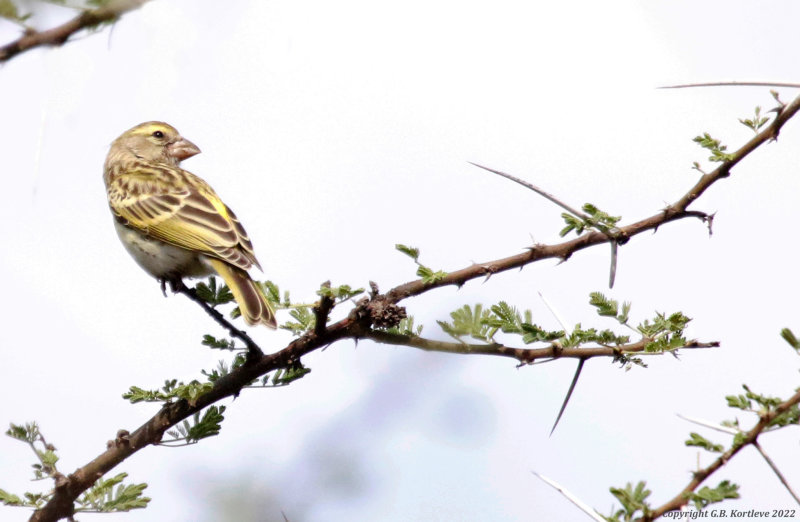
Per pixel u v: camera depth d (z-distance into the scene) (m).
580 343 7.40
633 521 5.57
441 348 7.14
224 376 7.36
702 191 7.41
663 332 7.65
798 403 5.60
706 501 5.49
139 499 7.02
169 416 7.28
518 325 7.35
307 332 7.30
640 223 7.41
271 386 7.54
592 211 7.23
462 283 7.46
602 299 7.65
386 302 7.07
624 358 7.43
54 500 7.02
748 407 5.68
